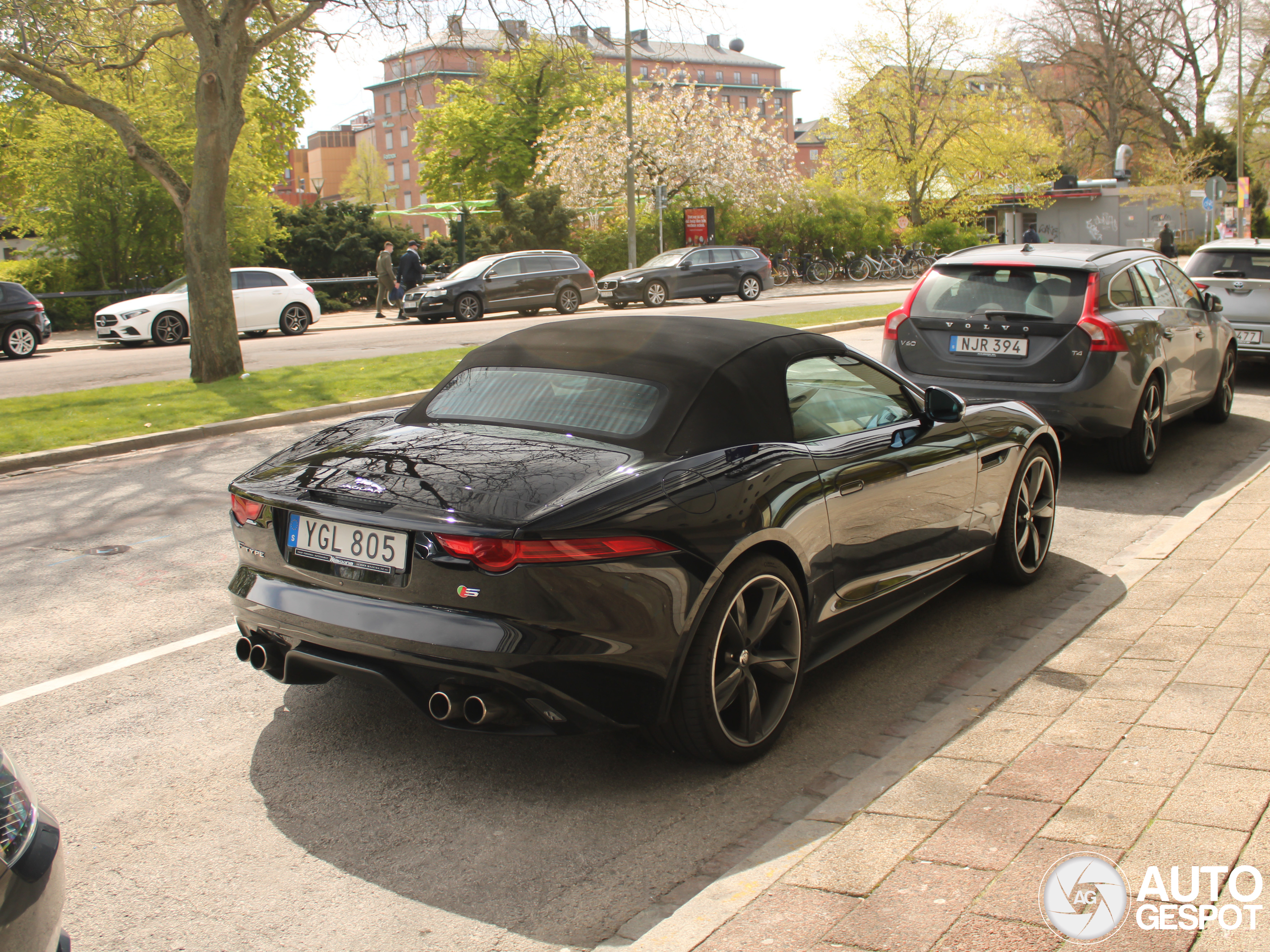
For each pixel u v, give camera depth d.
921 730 3.58
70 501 7.70
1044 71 59.97
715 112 43.69
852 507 3.89
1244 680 3.71
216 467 8.89
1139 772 3.06
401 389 12.54
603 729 3.14
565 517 3.03
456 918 2.69
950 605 5.10
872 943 2.32
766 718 3.61
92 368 16.81
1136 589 4.94
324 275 34.88
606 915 2.69
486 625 3.01
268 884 2.86
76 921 2.69
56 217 27.52
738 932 2.42
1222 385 9.55
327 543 3.31
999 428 5.00
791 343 4.04
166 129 27.48
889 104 46.06
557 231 39.97
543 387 3.81
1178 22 54.69
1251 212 52.78
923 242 45.38
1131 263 8.09
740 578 3.36
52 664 4.50
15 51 13.27
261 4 14.80
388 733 3.80
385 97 100.44
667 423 3.50
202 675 4.37
